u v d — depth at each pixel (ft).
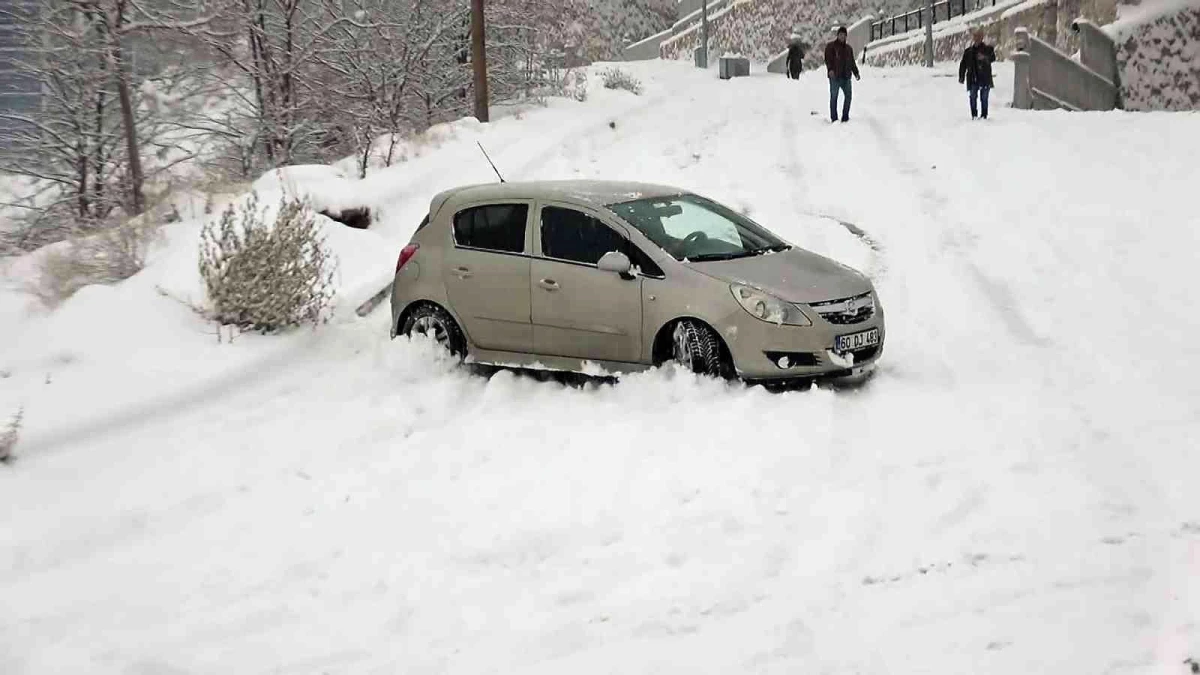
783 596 15.71
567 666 14.14
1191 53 89.76
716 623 15.05
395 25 78.07
